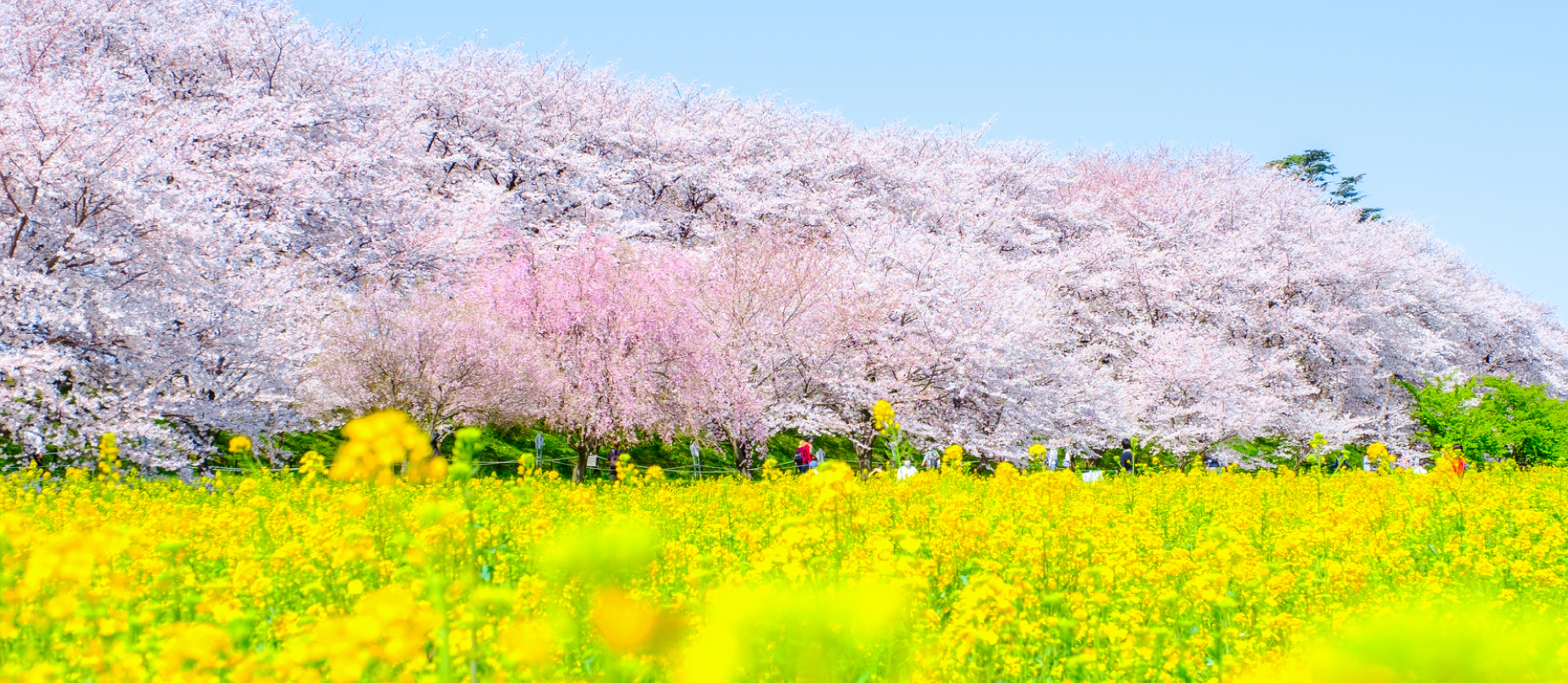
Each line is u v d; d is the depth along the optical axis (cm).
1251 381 2727
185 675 272
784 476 1029
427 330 1886
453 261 2258
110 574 392
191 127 1816
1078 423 2445
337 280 2106
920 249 2445
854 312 2186
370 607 267
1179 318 3167
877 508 640
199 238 1494
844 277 2277
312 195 2047
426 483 720
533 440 2306
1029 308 2442
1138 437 2634
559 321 1945
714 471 2272
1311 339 3180
